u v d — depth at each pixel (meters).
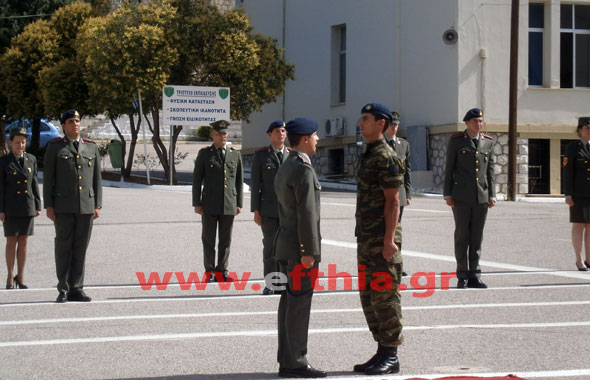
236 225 16.83
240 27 28.36
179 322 8.28
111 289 10.48
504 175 26.94
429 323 8.09
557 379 6.00
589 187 11.45
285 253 6.35
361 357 6.81
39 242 14.69
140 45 26.41
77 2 33.22
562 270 11.68
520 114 27.00
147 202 20.84
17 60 32.44
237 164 11.36
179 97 25.55
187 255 13.20
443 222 17.39
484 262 12.48
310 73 33.94
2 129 35.12
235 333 7.73
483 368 6.36
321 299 9.53
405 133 28.50
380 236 6.36
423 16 27.69
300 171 6.30
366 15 30.34
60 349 7.11
